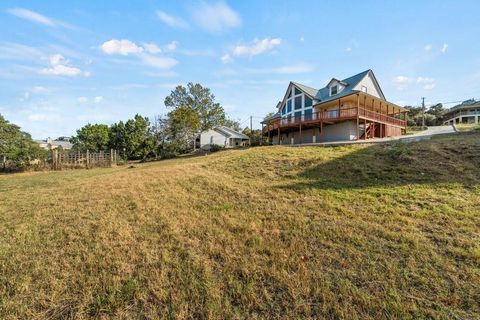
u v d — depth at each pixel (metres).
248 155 11.77
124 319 2.57
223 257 3.55
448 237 3.71
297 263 3.31
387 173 7.15
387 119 21.81
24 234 4.52
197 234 4.27
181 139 37.12
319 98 23.59
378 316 2.45
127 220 4.98
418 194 5.54
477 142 9.16
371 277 2.97
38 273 3.34
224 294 2.85
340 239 3.85
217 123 44.12
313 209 5.09
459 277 2.89
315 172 8.03
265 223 4.55
